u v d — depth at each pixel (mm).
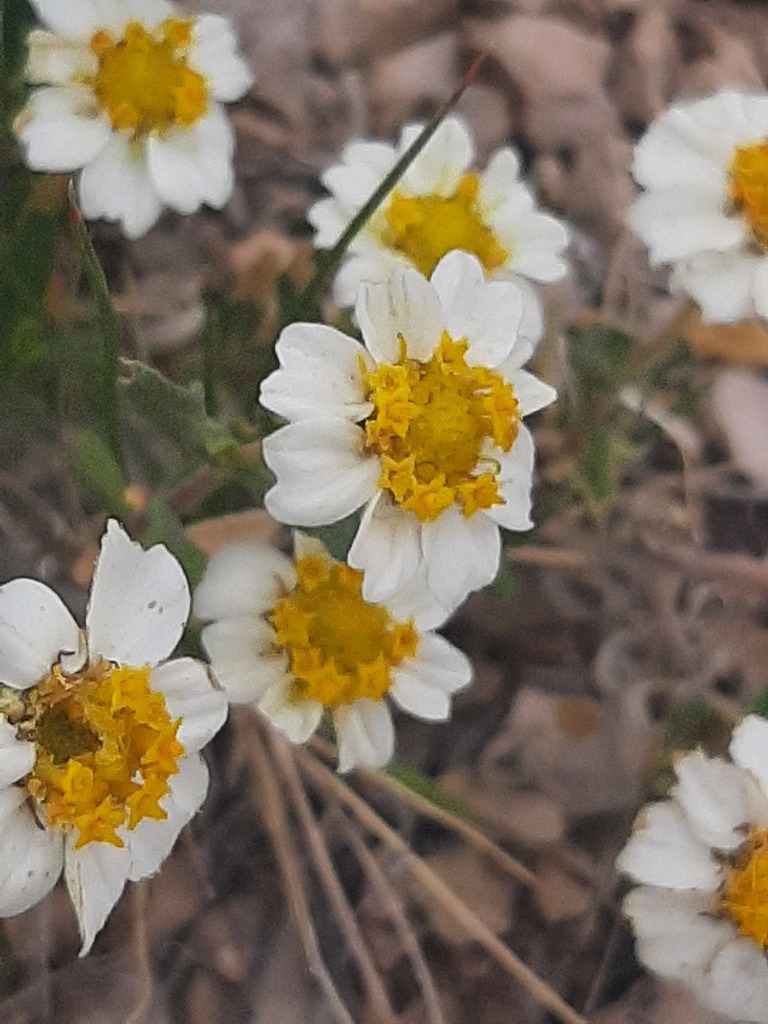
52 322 99
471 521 72
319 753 110
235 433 95
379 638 86
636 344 119
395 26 144
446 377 71
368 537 70
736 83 153
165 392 84
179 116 93
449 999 109
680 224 93
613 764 119
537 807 116
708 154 93
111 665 66
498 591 105
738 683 126
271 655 86
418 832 114
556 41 147
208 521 100
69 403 103
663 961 88
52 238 92
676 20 154
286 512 68
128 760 64
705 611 128
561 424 119
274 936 106
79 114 92
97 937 101
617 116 148
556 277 100
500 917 112
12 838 63
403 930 105
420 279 70
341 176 98
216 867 107
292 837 110
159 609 67
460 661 88
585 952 113
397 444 70
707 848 88
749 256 93
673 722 110
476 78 145
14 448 108
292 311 91
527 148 144
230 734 110
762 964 87
